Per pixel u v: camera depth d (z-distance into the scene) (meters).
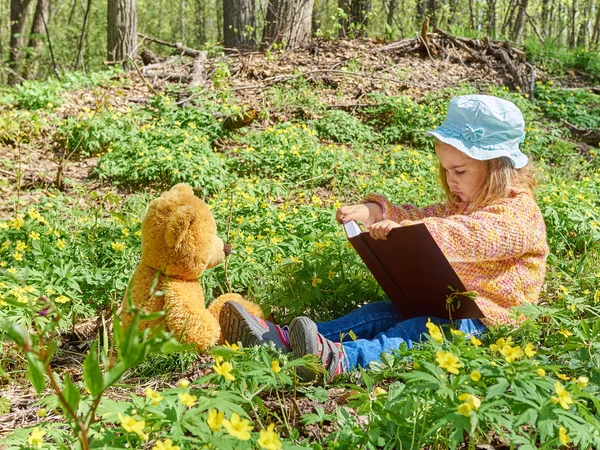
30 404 2.80
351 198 6.68
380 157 8.02
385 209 3.38
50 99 9.45
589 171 7.79
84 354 3.39
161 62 11.94
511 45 13.65
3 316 3.09
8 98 9.68
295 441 2.17
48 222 4.93
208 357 3.15
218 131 8.45
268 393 2.68
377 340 2.84
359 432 2.05
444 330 2.96
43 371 1.44
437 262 2.80
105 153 7.60
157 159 7.03
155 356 3.04
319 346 2.64
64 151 7.92
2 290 3.48
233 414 1.73
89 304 3.70
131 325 1.43
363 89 10.45
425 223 2.83
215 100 9.61
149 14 34.56
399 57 12.05
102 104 9.07
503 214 2.89
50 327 1.55
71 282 3.57
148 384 2.95
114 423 2.29
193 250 2.95
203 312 3.00
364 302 3.67
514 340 2.99
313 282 3.49
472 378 1.93
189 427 1.82
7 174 7.18
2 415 2.70
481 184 3.09
